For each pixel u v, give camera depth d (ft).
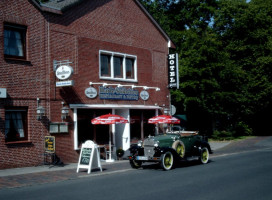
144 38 66.64
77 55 53.11
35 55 47.16
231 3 112.06
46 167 45.16
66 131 49.88
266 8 113.50
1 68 43.01
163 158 41.09
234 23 111.65
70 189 29.30
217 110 94.58
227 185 30.04
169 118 57.93
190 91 92.58
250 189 28.17
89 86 54.70
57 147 48.96
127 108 61.05
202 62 90.12
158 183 31.65
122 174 38.86
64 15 51.49
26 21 46.29
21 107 45.19
